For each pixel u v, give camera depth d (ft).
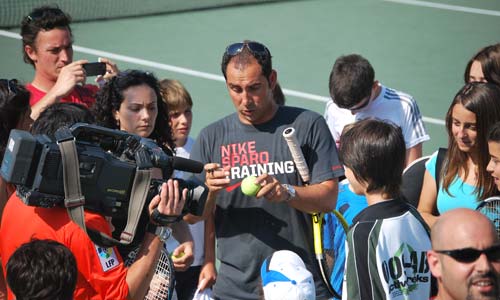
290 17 55.31
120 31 52.90
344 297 17.08
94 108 20.59
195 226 23.93
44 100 22.98
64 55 25.04
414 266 17.06
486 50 24.00
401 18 54.54
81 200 15.60
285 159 20.31
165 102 22.62
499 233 17.87
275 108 20.70
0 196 18.75
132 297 16.56
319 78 46.29
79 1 57.26
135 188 16.19
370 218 17.01
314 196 19.67
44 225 16.08
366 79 26.61
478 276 13.62
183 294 24.13
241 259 20.42
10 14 53.98
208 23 54.44
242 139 20.56
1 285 19.39
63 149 15.42
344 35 52.13
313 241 20.58
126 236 16.12
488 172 19.47
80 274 16.06
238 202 20.39
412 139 28.07
